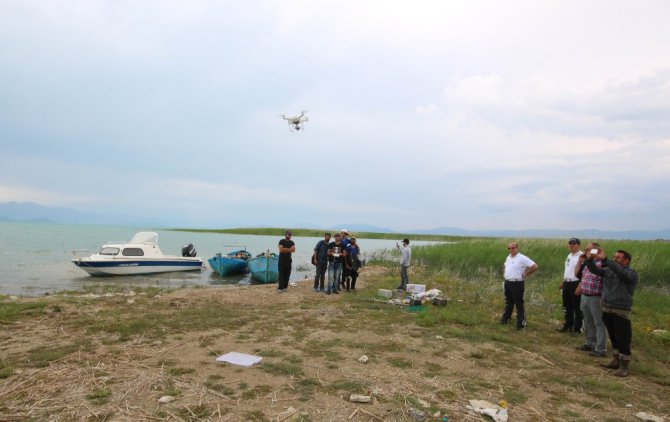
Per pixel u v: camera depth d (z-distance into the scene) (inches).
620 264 250.8
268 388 198.2
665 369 261.1
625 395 207.8
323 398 188.2
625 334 243.3
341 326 339.0
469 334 318.7
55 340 279.0
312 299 485.1
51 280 734.5
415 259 997.2
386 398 190.2
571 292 342.0
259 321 350.3
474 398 196.1
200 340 282.8
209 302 444.8
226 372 219.1
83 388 193.8
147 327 316.8
